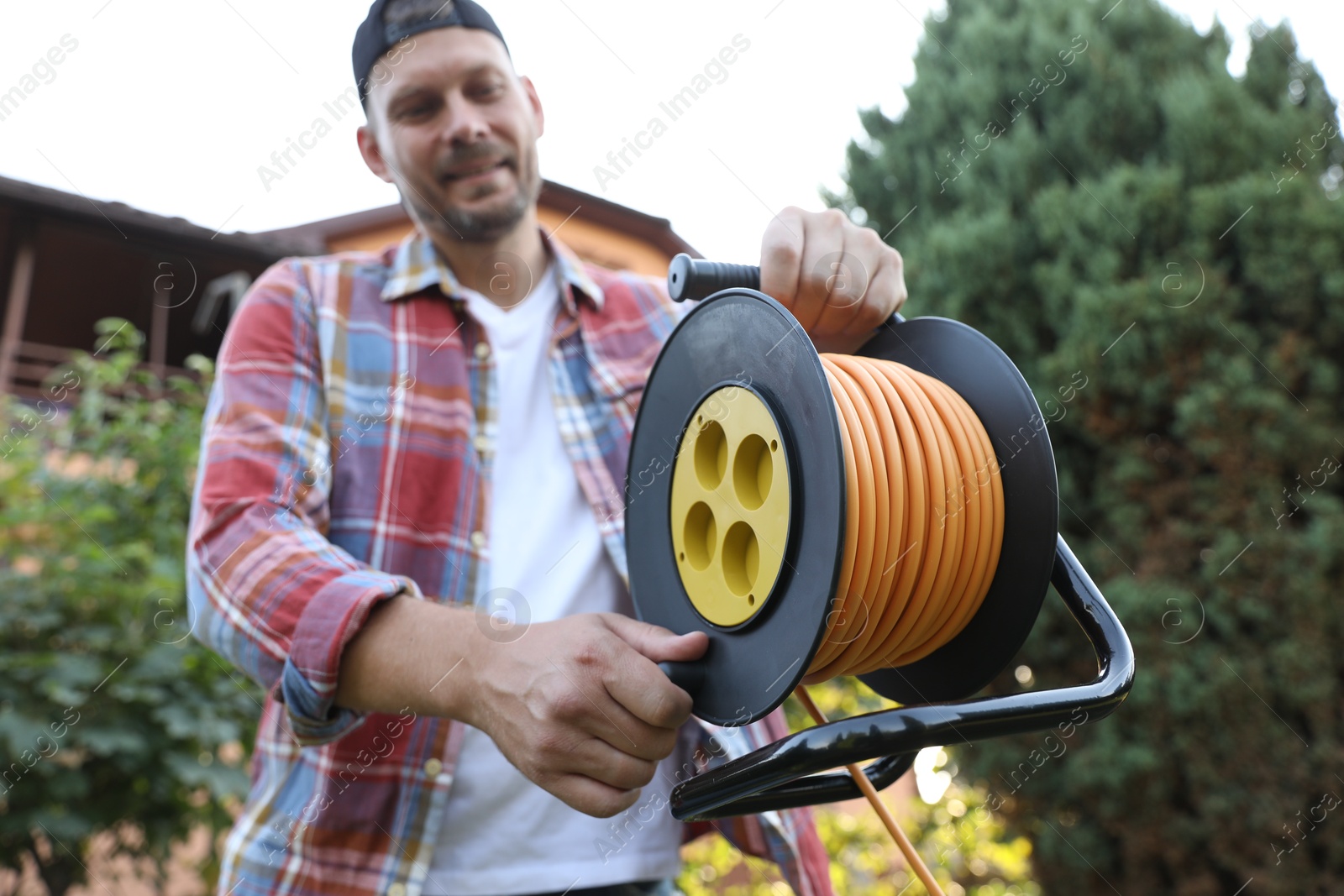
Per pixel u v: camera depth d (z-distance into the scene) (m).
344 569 1.31
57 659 3.43
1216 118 4.26
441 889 1.42
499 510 1.59
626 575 1.57
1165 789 3.79
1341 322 3.95
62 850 3.74
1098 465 4.16
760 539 1.01
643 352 1.76
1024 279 4.39
